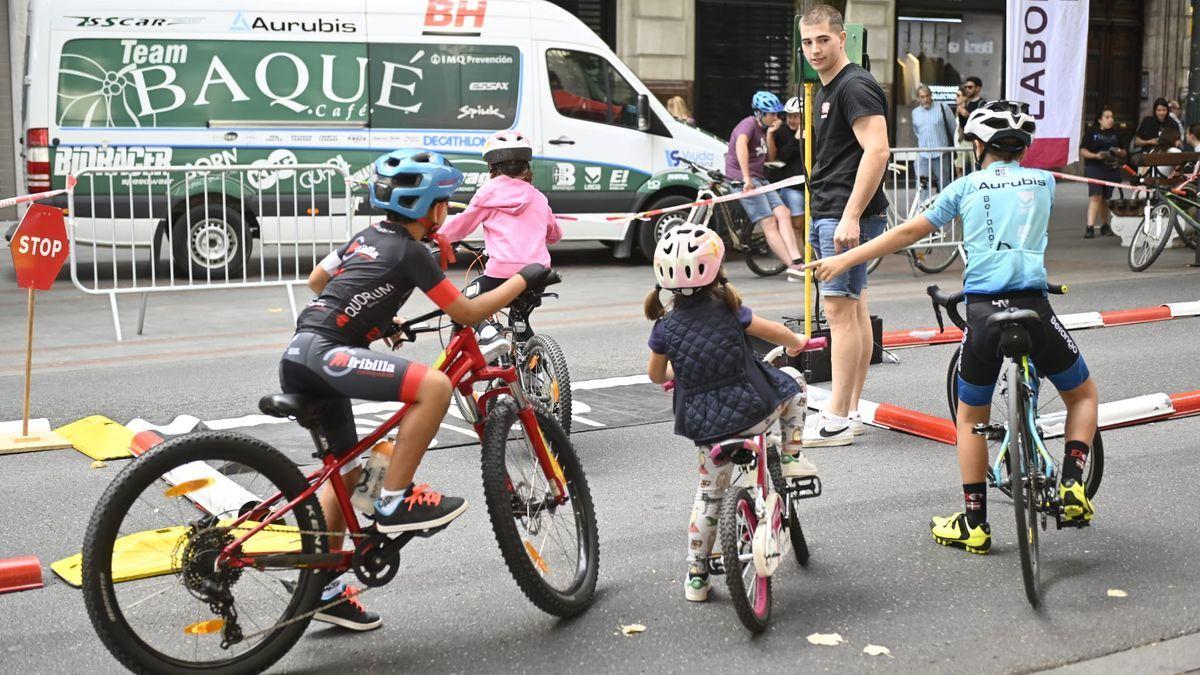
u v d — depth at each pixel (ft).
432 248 20.67
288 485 12.99
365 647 13.92
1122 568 15.81
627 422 23.95
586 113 46.39
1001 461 16.52
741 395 13.99
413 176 13.43
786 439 15.20
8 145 60.54
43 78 41.34
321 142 43.68
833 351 21.83
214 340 32.86
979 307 15.90
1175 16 87.71
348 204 34.96
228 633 12.62
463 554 16.89
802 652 13.51
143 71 41.98
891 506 18.53
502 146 21.31
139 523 14.14
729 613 14.62
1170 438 22.18
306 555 12.98
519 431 14.55
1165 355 29.22
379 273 13.39
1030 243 15.81
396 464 13.25
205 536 12.55
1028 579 14.39
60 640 14.20
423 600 15.28
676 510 18.60
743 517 14.14
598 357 30.04
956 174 45.37
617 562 16.40
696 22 72.54
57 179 41.55
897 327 33.81
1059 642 13.66
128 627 12.16
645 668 13.21
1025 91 40.01
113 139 41.86
